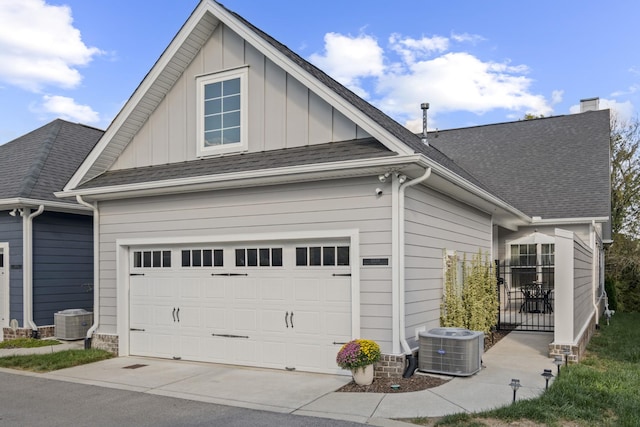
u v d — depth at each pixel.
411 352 7.95
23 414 6.65
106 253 10.90
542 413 5.99
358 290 8.20
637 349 10.92
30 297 12.87
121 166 11.34
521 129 21.80
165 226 10.16
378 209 8.14
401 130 11.23
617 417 6.00
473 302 10.68
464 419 5.92
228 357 9.50
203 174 9.09
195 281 9.95
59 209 13.29
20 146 16.27
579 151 19.17
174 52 10.23
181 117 10.66
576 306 10.20
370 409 6.46
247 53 9.93
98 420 6.33
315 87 8.93
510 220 15.52
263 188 9.16
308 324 8.74
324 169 7.96
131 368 9.37
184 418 6.32
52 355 10.23
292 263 8.94
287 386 7.77
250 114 9.83
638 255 23.70
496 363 9.13
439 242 9.95
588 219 15.75
